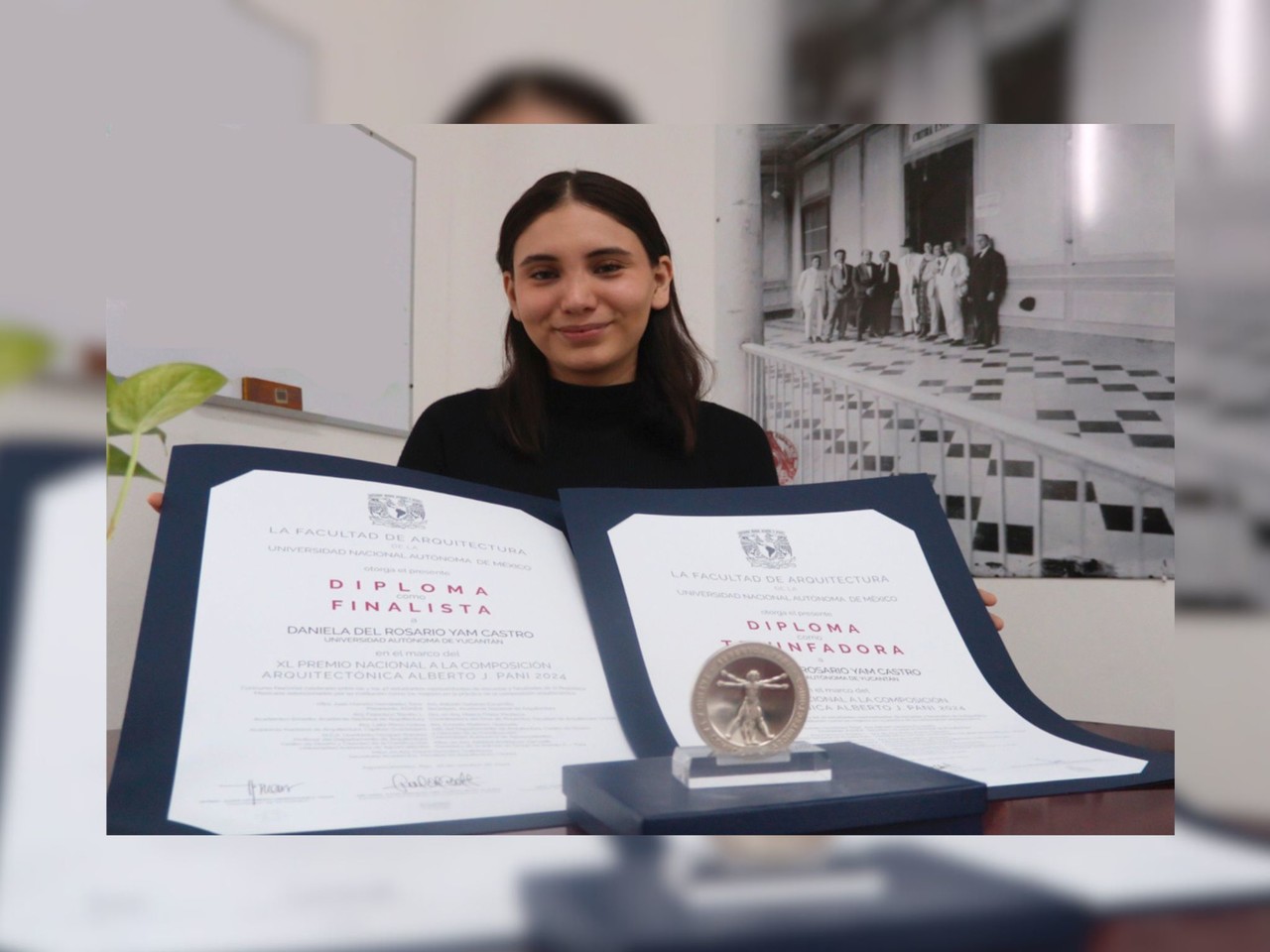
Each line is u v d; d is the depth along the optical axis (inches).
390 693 17.8
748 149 82.4
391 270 75.2
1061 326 78.5
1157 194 75.8
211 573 18.4
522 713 18.4
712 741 16.0
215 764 15.6
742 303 83.6
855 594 23.0
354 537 20.3
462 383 80.4
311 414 68.8
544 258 47.6
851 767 17.0
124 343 57.7
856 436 83.0
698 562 22.6
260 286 65.6
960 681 21.8
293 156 66.7
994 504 80.1
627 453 50.3
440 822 15.2
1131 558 77.5
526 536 22.7
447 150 76.2
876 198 81.4
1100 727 27.4
